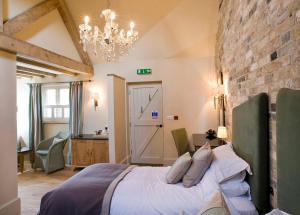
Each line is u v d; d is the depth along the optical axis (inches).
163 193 78.0
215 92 182.1
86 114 214.8
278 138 49.8
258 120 63.6
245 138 77.7
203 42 183.2
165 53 195.0
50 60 146.7
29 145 217.2
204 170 85.3
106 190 79.9
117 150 177.0
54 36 156.6
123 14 166.9
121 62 207.3
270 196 63.3
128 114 214.2
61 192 79.0
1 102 109.3
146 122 212.4
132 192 79.0
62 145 199.6
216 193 54.3
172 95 200.4
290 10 47.9
